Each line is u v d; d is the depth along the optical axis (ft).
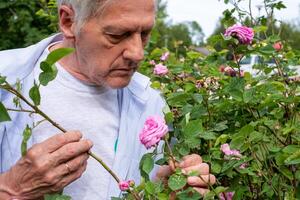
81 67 5.45
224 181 5.47
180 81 7.00
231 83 5.75
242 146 5.03
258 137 5.00
